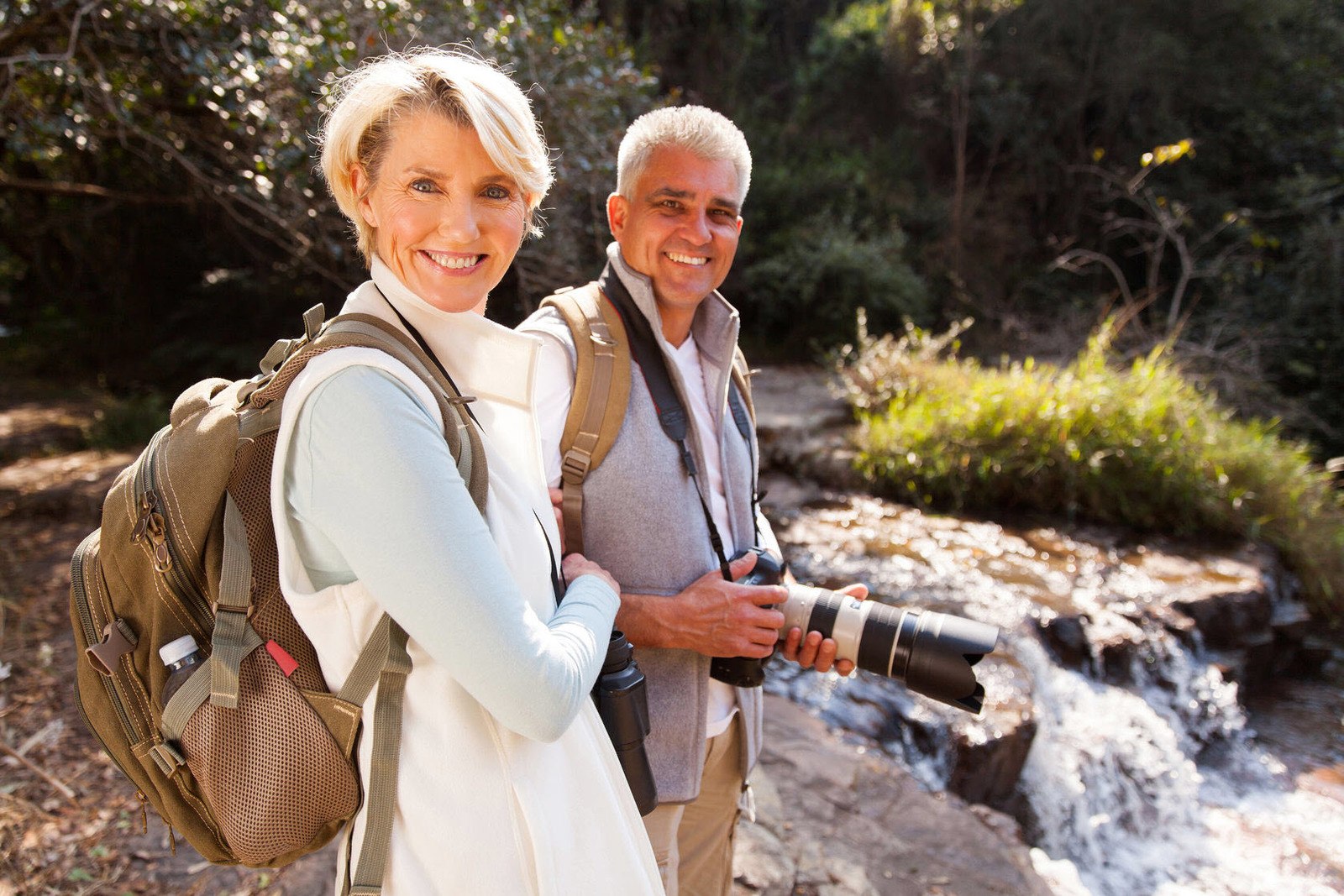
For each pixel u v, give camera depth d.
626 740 1.14
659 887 1.03
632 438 1.40
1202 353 8.57
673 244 1.44
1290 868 3.49
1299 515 5.77
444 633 0.79
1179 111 11.96
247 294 10.18
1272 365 9.46
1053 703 3.93
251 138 4.66
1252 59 11.77
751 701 1.55
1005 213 11.94
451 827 0.86
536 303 5.45
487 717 0.90
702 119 1.46
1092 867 3.50
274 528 0.84
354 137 0.90
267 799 0.84
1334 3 12.59
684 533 1.43
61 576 4.12
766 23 13.81
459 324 0.96
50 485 5.48
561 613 0.98
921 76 12.28
